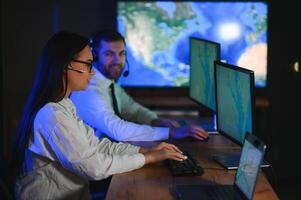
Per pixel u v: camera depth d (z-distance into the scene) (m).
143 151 2.36
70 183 2.12
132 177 2.12
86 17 5.05
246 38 4.86
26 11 5.03
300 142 4.15
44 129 2.04
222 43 4.87
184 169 2.17
